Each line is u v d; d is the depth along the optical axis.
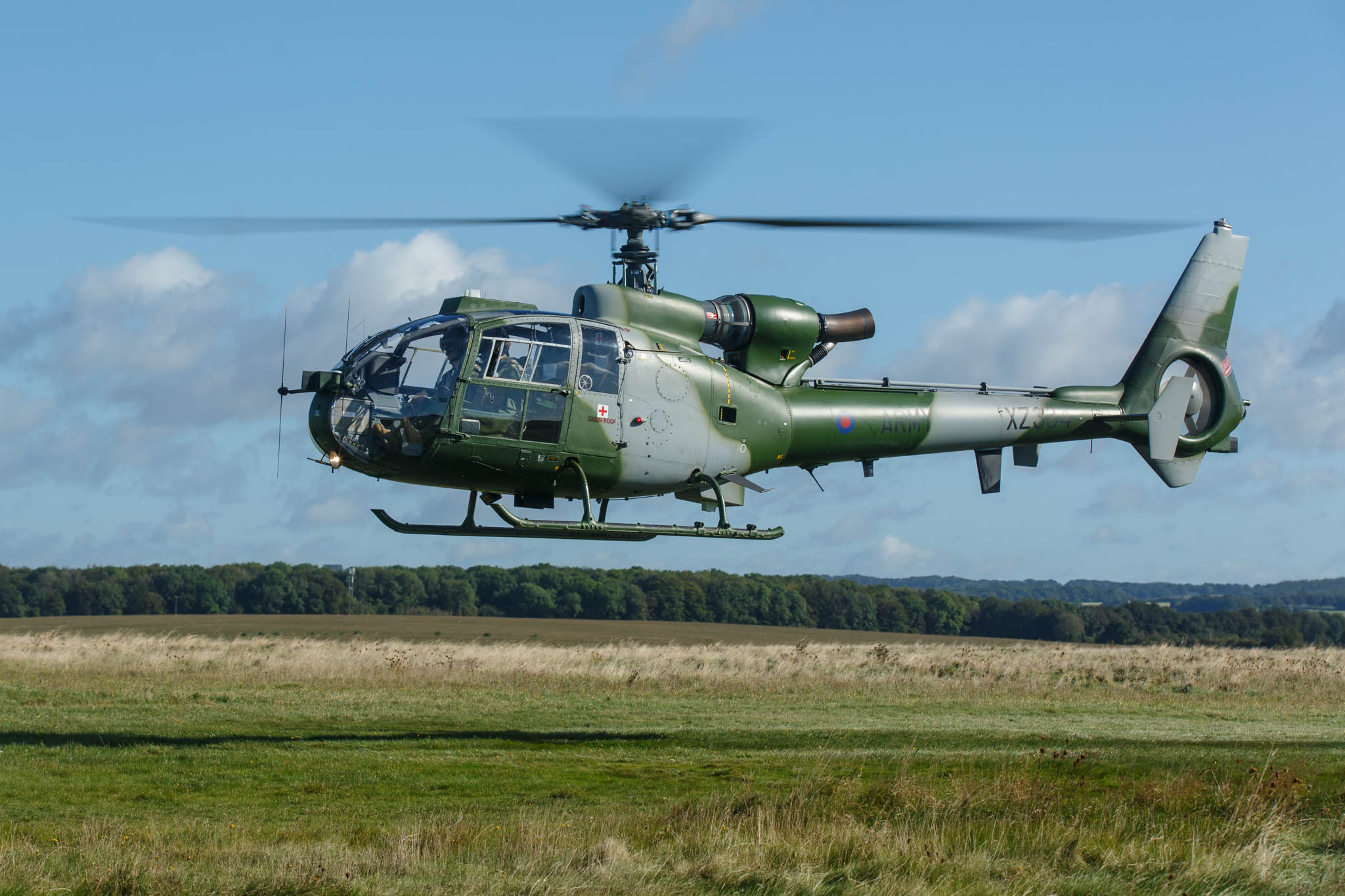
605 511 27.20
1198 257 36.78
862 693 48.56
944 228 24.92
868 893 17.50
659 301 26.94
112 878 17.58
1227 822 21.08
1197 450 36.44
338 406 23.67
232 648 76.81
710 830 20.80
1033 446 33.69
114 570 196.88
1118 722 40.12
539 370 24.69
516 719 39.59
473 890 17.23
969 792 24.28
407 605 194.00
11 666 53.75
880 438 30.25
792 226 26.23
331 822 23.62
